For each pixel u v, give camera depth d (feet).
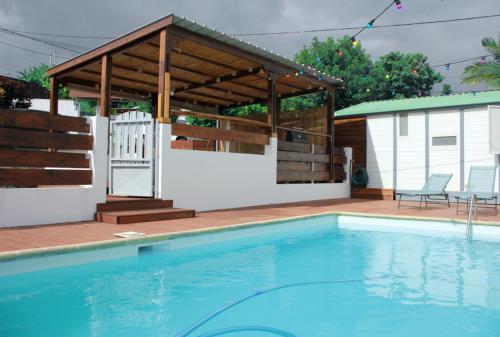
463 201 39.11
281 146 35.81
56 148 20.29
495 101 38.17
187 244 18.04
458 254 18.25
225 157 29.27
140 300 11.25
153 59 31.89
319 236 23.03
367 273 14.79
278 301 11.55
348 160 45.01
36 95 82.33
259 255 17.72
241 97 45.78
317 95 91.35
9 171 18.60
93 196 21.49
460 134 40.14
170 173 24.95
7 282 12.41
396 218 26.08
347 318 10.25
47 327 9.14
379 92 93.61
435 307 11.17
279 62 33.65
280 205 32.78
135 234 16.79
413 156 42.70
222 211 27.32
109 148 26.30
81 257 14.37
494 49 47.60
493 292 12.57
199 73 36.17
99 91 37.81
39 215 19.49
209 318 10.05
